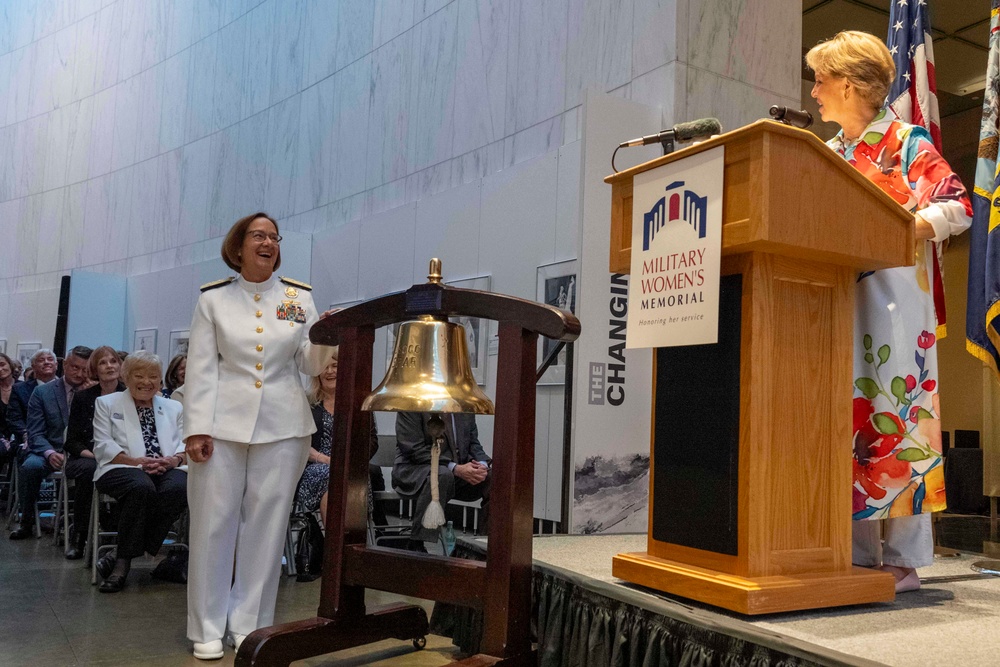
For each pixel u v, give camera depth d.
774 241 1.91
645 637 2.14
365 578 2.54
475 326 6.36
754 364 2.03
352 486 2.62
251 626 3.27
